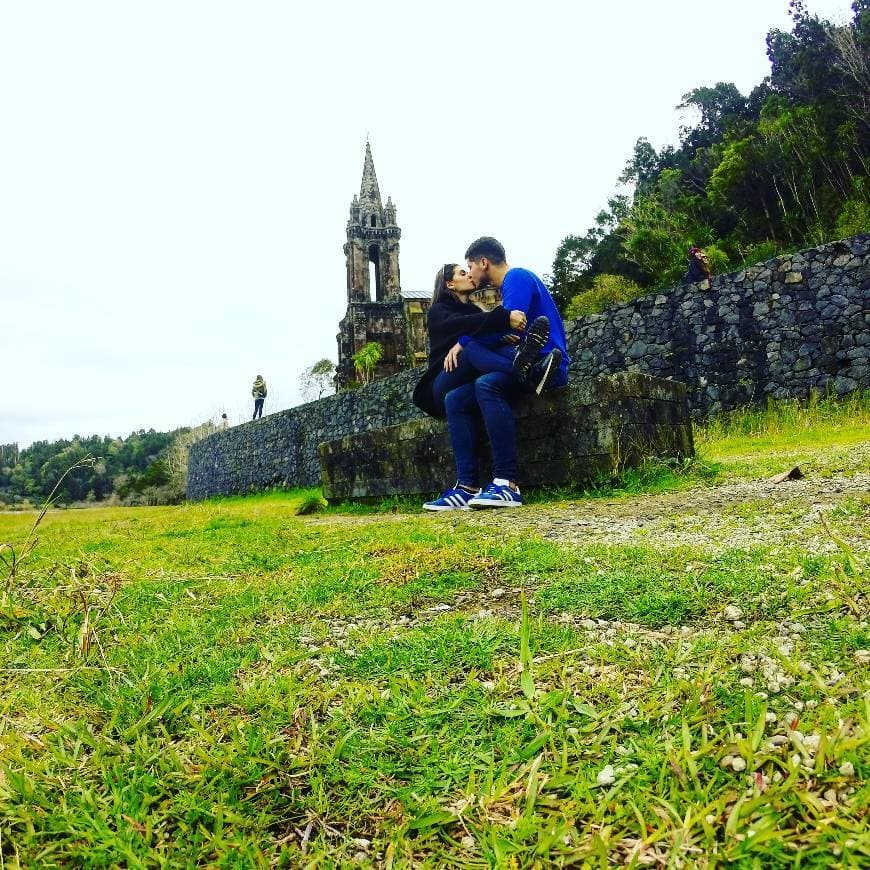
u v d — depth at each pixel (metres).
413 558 2.29
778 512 2.63
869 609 1.30
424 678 1.22
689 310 11.86
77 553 3.18
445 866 0.74
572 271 43.59
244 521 5.10
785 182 29.61
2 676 1.40
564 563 2.02
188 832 0.81
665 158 47.47
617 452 4.32
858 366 10.19
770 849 0.67
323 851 0.76
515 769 0.89
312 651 1.41
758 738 0.84
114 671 1.34
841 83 28.84
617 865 0.70
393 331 44.75
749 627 1.32
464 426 4.68
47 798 0.88
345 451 6.67
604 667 1.19
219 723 1.09
